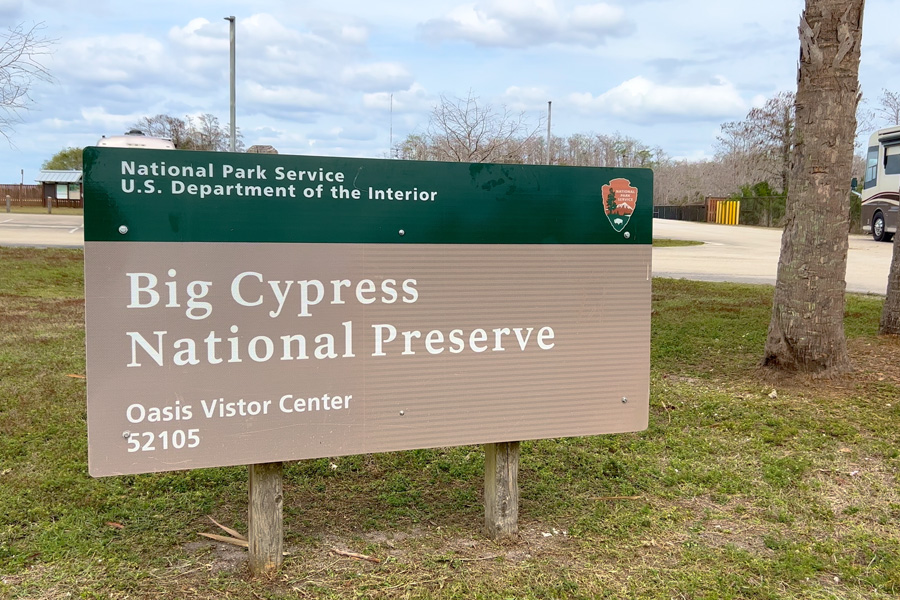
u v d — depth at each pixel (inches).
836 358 249.8
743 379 256.5
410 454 192.4
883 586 126.3
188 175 113.7
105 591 120.3
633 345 141.9
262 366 119.1
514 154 983.0
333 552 135.4
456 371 130.7
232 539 139.9
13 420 206.1
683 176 3218.5
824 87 234.7
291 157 118.3
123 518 150.8
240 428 118.6
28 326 345.7
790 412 219.1
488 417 133.5
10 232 943.0
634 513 155.4
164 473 174.1
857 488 168.2
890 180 1015.0
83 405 221.1
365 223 123.2
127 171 111.1
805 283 246.7
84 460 179.2
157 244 112.9
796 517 154.1
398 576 126.7
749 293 499.8
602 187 137.3
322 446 123.4
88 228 110.0
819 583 128.0
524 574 128.6
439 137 1010.1
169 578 125.2
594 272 138.1
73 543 136.3
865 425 206.8
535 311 134.9
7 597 118.0
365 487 170.2
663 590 124.2
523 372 135.0
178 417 115.5
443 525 149.0
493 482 140.2
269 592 120.5
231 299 116.8
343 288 122.6
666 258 857.5
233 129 1056.8
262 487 124.2
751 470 179.0
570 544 141.0
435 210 127.1
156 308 113.4
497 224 131.3
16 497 156.4
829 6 231.0
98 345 111.3
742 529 149.1
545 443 200.2
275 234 118.3
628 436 205.3
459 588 122.9
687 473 176.2
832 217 242.1
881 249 926.4
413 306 127.0
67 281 506.3
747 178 2541.8
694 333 344.2
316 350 121.9
